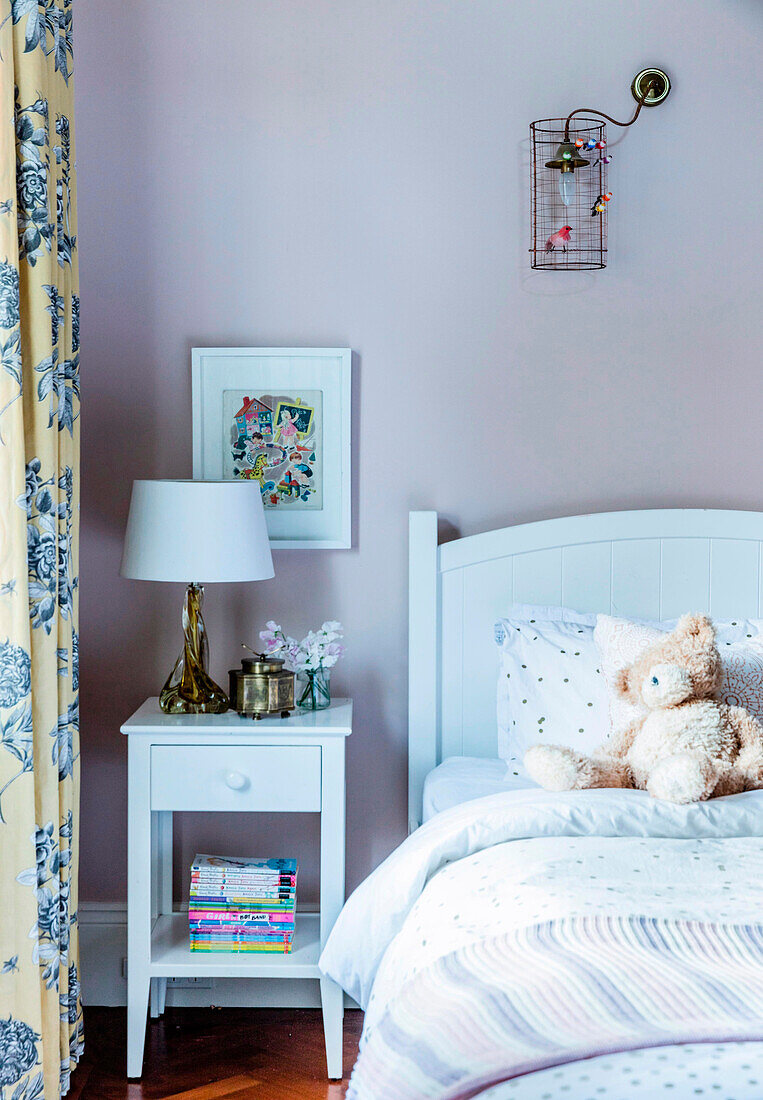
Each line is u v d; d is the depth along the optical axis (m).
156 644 2.61
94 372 2.60
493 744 2.56
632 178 2.60
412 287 2.60
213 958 2.24
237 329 2.60
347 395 2.59
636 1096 1.03
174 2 2.55
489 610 2.56
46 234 1.92
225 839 2.62
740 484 2.64
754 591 2.56
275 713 2.31
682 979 1.21
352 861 2.64
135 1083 2.17
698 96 2.59
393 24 2.57
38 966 1.83
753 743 1.92
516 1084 1.07
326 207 2.59
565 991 1.20
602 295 2.61
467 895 1.57
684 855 1.63
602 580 2.56
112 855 2.61
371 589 2.63
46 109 1.93
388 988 1.52
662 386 2.62
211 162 2.58
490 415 2.62
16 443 1.80
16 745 1.79
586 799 1.78
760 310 2.62
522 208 2.59
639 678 2.02
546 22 2.57
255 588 2.62
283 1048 2.33
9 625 1.79
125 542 2.29
